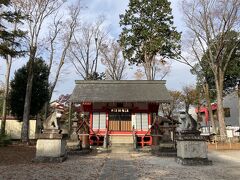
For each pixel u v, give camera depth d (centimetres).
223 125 3362
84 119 2412
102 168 1390
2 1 2019
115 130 2858
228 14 3253
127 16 3950
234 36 3484
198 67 4266
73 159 1759
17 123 3797
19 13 2173
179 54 3794
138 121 2872
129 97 2830
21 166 1412
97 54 4669
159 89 2997
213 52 3650
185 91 5609
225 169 1362
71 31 3697
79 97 2838
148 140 2802
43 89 3497
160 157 1903
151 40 3806
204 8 3356
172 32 3791
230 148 2670
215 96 4625
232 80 4512
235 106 4909
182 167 1430
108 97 2833
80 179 1099
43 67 3553
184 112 1588
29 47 2936
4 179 1070
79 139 2211
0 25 2039
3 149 2212
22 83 3444
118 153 2188
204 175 1195
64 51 3603
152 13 3872
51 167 1395
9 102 3472
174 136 2184
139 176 1173
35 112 3494
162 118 2533
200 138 1530
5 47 2062
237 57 4175
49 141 1595
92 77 4597
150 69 3988
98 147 2562
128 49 4078
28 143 2802
